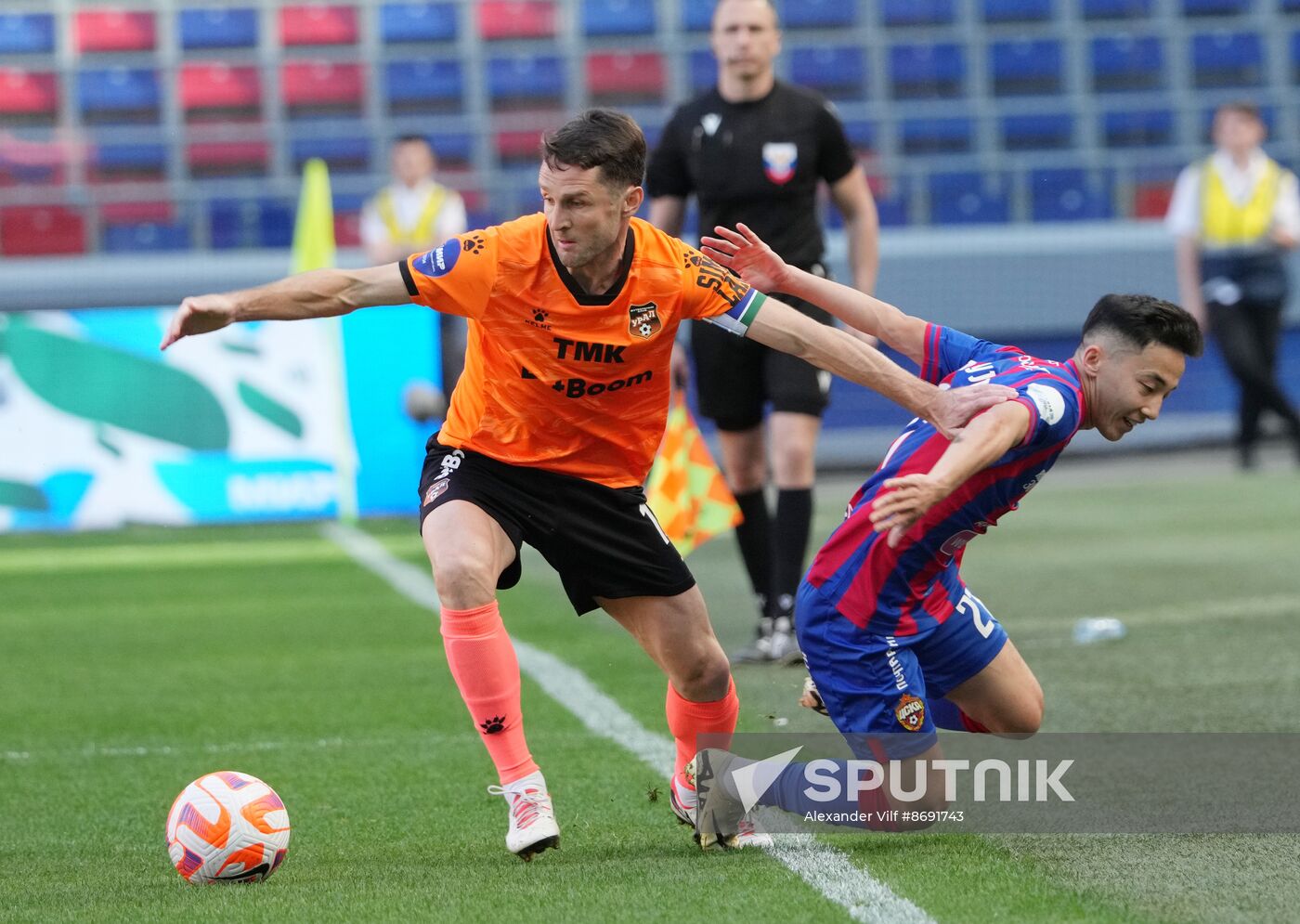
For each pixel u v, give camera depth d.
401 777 16.48
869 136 63.75
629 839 13.66
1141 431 57.62
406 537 40.31
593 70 64.75
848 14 67.19
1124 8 67.81
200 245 59.19
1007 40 65.56
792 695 19.98
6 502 42.00
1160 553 33.69
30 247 58.75
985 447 11.70
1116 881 11.74
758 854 12.81
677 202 23.67
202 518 42.78
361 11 66.44
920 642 13.35
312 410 43.34
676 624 13.23
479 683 12.64
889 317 13.71
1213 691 19.73
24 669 24.11
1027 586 29.83
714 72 65.06
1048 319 57.56
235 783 12.52
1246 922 10.66
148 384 42.56
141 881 12.57
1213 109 64.31
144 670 23.77
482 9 66.75
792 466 22.20
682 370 23.39
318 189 48.38
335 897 11.66
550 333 12.54
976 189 61.50
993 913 10.88
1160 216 61.88
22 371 42.00
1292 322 58.44
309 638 26.45
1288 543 34.47
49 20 65.44
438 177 59.53
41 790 16.36
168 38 66.00
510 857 12.99
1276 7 68.25
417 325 43.81
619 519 13.14
